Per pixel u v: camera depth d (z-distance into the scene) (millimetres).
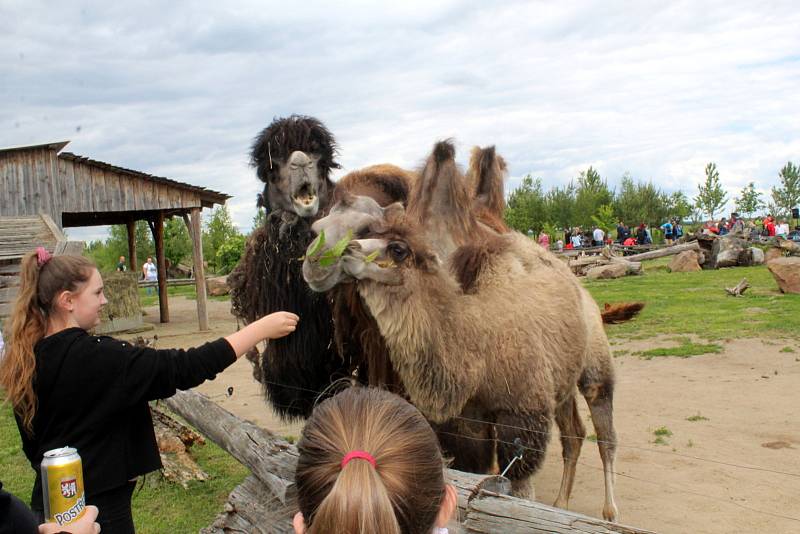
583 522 2928
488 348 4199
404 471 1427
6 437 8359
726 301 16562
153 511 5922
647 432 7559
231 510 4367
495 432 4395
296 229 5270
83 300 2838
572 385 5047
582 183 60125
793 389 8984
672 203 59469
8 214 16062
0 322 11422
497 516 3109
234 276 5855
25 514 2051
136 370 2736
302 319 5238
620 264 25312
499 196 5672
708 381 9656
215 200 18625
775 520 5246
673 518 5387
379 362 4496
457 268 4480
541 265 5062
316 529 1363
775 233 33125
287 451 4129
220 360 2797
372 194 5441
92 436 2805
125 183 17422
